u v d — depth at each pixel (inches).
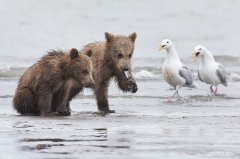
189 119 832.3
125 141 628.4
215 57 1993.1
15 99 904.3
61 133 685.3
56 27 2524.6
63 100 907.4
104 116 881.5
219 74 1267.2
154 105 1044.5
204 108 996.6
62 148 581.9
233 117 859.4
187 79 1224.8
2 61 1852.9
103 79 981.2
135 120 821.9
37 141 623.2
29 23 2529.5
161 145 604.1
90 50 929.5
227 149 582.9
